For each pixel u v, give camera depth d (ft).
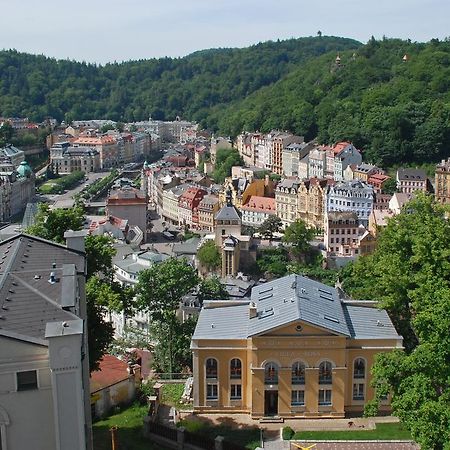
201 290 553.64
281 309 361.10
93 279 322.75
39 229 362.74
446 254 330.13
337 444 312.50
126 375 351.67
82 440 190.70
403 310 375.25
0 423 190.60
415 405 244.83
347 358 347.77
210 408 354.13
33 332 195.11
